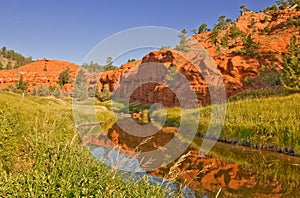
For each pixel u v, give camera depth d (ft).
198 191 19.94
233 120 49.14
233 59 143.43
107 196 11.42
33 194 10.79
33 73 437.17
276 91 79.71
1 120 21.04
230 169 26.99
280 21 230.48
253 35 202.39
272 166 28.86
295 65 80.23
